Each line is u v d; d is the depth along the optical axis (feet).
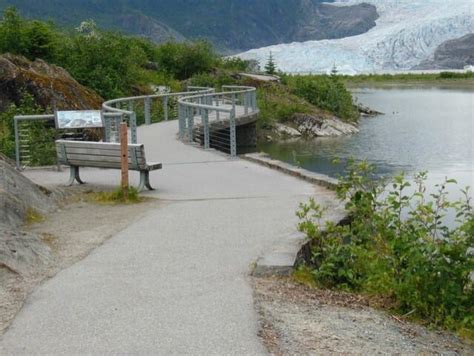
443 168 79.36
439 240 23.81
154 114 90.33
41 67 78.64
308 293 22.00
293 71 628.28
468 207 27.40
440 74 383.65
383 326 19.74
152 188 39.17
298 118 126.00
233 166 48.62
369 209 26.66
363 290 23.24
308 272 23.89
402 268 23.09
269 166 48.06
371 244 25.40
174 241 27.07
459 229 22.66
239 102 111.96
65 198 36.01
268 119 120.98
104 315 19.20
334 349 17.49
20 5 612.70
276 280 22.81
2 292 21.09
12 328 18.34
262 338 17.74
